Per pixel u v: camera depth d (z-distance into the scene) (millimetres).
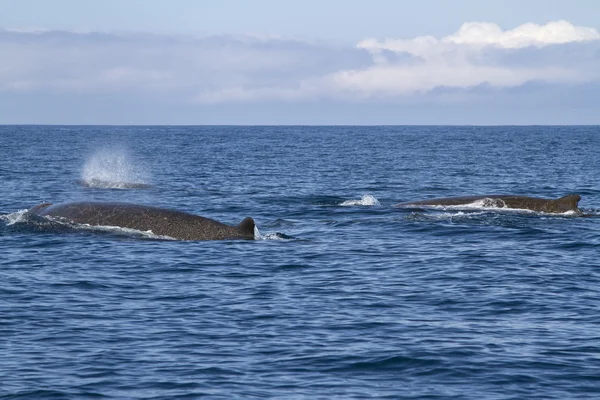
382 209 76625
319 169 148250
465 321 35844
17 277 43250
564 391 27203
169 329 34031
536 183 119188
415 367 29469
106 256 49438
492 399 26484
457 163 172375
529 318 36438
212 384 27625
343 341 32562
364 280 44375
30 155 188750
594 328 34688
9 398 26125
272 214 73562
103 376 28250
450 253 53062
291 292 41281
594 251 54156
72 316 35812
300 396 26625
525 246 56125
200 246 53719
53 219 57750
